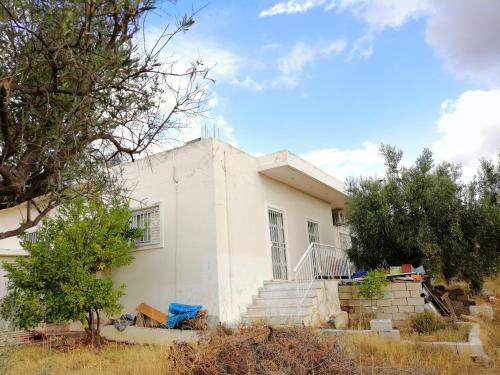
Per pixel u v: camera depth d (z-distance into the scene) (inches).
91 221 346.3
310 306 352.5
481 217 424.8
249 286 396.8
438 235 434.6
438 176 450.3
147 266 409.1
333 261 492.7
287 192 516.4
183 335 320.5
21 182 121.7
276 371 188.2
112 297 337.1
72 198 138.5
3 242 495.2
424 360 240.5
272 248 463.5
